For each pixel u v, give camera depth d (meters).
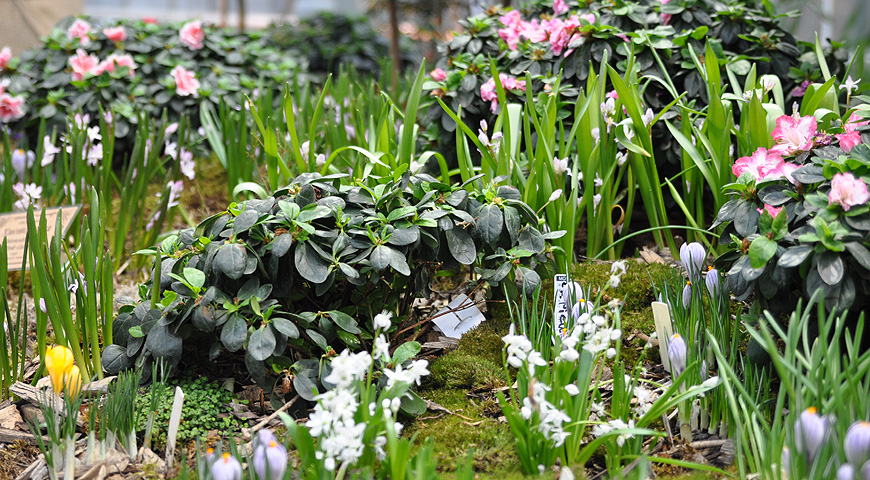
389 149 2.73
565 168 2.38
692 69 2.84
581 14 3.11
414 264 1.98
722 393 1.67
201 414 1.81
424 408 1.81
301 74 4.93
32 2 6.29
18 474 1.69
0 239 2.62
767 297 1.64
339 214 1.84
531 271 2.00
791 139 1.86
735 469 1.56
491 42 3.30
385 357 1.54
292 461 1.61
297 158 2.58
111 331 2.04
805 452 1.29
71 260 2.12
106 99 4.03
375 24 8.56
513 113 2.59
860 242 1.53
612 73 2.39
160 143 3.19
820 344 1.44
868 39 4.27
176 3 10.38
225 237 1.85
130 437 1.69
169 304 1.83
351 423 1.40
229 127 3.27
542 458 1.56
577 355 1.48
